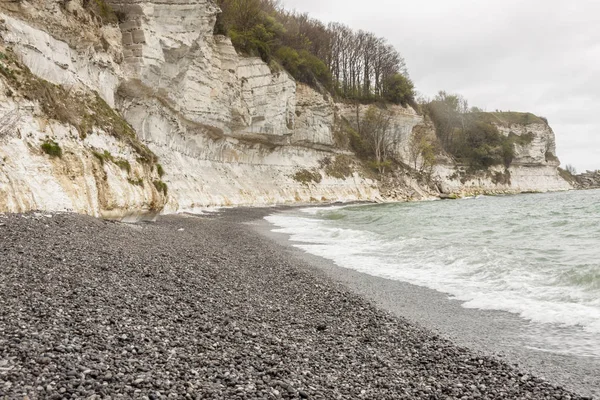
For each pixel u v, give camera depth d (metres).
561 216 35.59
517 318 9.76
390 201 86.12
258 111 58.56
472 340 8.46
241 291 11.13
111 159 21.98
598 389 6.26
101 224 17.34
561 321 9.38
